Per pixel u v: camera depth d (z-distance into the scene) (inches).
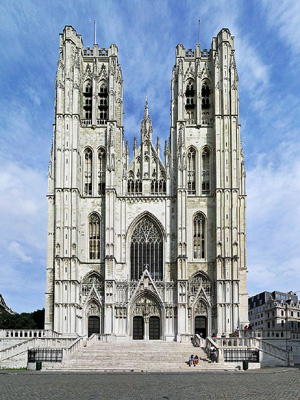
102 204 4042.8
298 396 1349.7
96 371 2277.3
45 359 2541.8
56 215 3848.4
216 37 4318.4
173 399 1325.0
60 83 4109.3
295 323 7007.9
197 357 2551.7
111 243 3843.5
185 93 4301.2
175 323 3740.2
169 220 4013.3
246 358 2583.7
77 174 3976.4
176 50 4345.5
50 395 1397.6
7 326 4239.7
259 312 7445.9
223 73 4160.9
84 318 3799.2
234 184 3939.5
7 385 1651.1
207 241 3959.2
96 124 4197.8
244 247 4094.5
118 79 4357.8
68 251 3784.5
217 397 1357.0
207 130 4190.5
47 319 3809.1
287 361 2684.5
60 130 4030.5
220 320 3688.5
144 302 3811.5
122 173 4099.4
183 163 3978.8
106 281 3772.1
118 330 3750.0
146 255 3981.3
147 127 4220.0
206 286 3870.6
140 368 2395.4
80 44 4343.0
